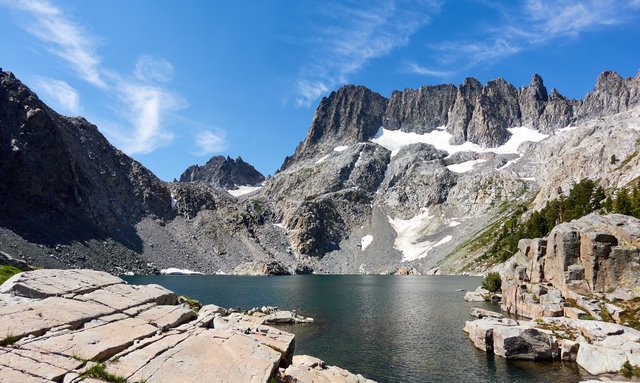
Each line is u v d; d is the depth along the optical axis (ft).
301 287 462.60
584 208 416.67
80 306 72.33
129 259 632.79
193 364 61.41
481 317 227.20
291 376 75.61
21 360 50.11
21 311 63.87
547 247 213.05
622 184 520.83
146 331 70.49
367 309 272.72
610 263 174.60
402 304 297.53
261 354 74.54
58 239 548.72
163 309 85.61
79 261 527.81
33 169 580.71
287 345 87.86
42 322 61.52
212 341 73.10
